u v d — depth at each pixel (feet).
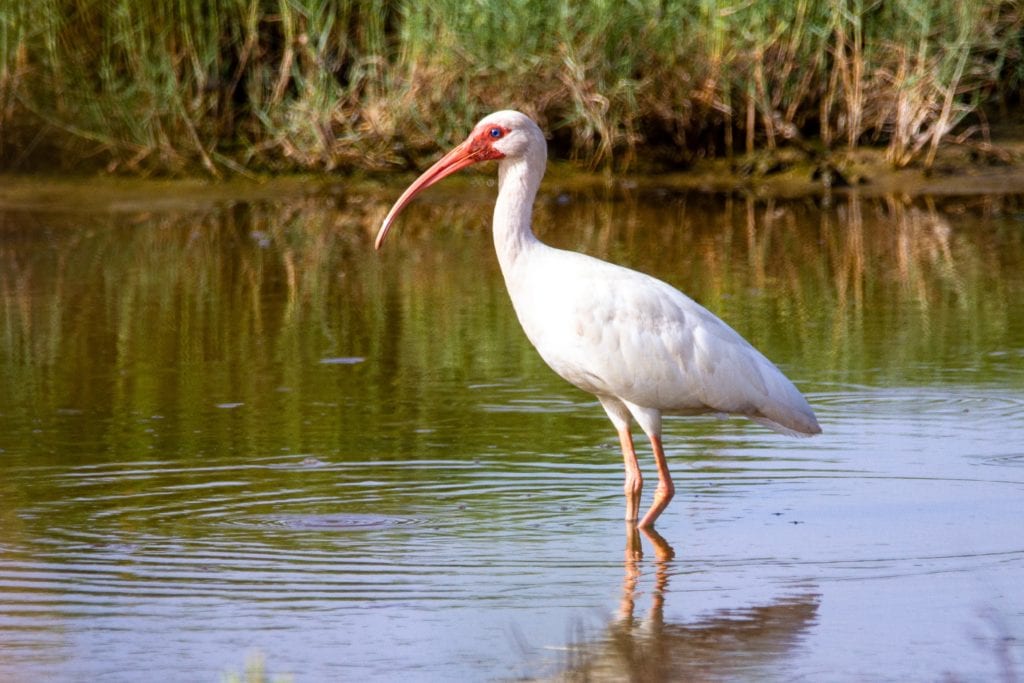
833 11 88.22
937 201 83.61
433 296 60.90
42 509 34.63
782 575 29.84
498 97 88.38
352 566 30.58
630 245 70.79
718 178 90.68
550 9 87.35
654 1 88.33
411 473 37.60
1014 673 24.62
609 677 24.72
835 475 37.09
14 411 43.98
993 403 43.78
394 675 24.90
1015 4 90.12
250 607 28.22
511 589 29.19
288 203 84.69
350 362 50.08
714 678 24.64
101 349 52.24
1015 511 33.88
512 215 36.11
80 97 87.97
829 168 89.04
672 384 34.19
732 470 37.78
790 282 62.39
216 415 43.42
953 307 57.52
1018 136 92.68
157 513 34.32
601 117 89.15
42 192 86.02
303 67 92.12
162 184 88.02
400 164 90.38
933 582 29.27
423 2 87.76
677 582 29.55
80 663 25.48
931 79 88.22
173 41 88.02
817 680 24.50
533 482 36.94
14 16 85.87
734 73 90.33
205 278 64.85
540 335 35.55
